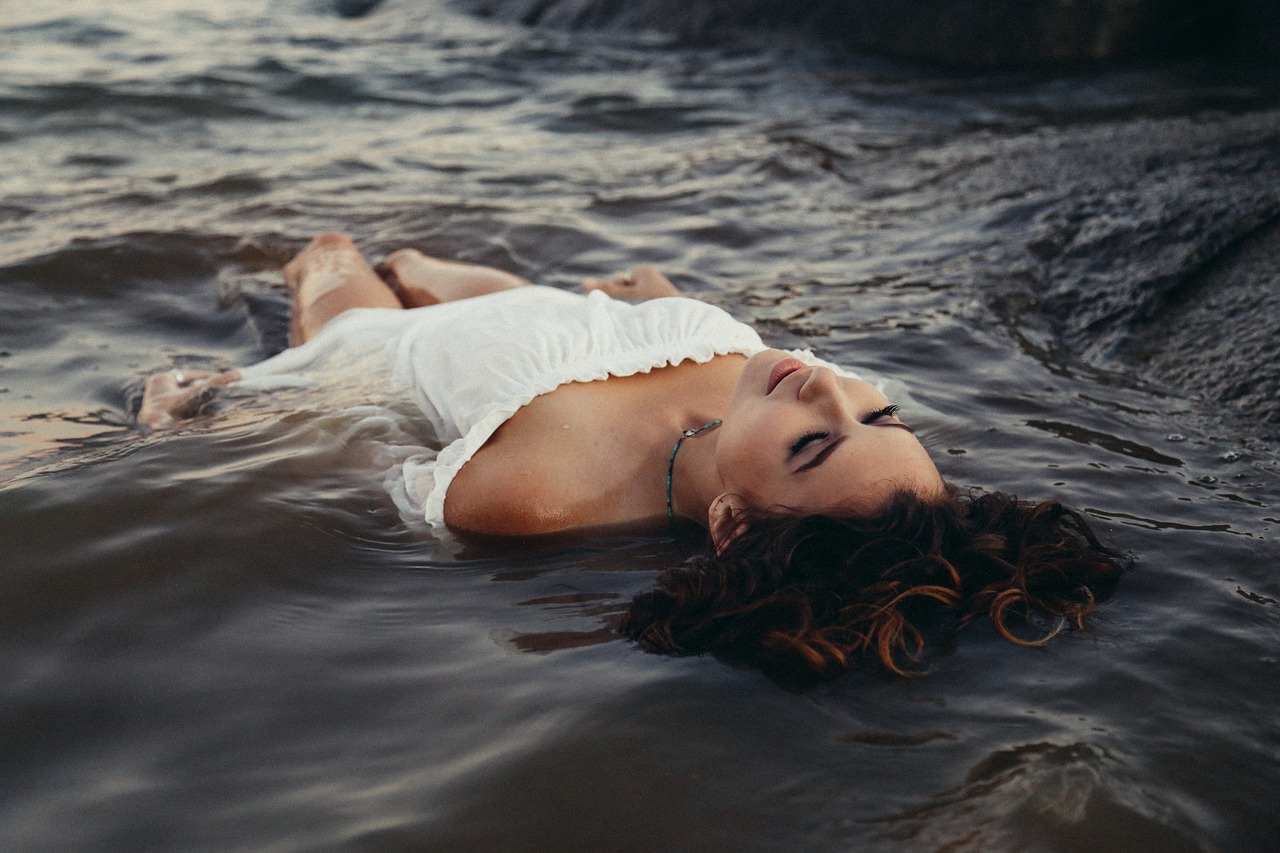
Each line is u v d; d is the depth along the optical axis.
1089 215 4.96
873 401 2.64
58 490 2.73
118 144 6.40
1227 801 1.86
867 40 9.46
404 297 4.37
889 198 5.73
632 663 2.22
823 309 4.32
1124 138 6.12
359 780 1.89
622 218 5.42
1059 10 8.80
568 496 2.83
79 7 9.93
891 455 2.52
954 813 1.81
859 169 6.26
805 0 9.66
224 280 4.69
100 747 1.97
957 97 7.96
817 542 2.45
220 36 9.38
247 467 2.91
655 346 3.15
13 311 4.23
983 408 3.47
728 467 2.61
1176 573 2.53
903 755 1.95
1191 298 4.18
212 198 5.53
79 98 7.05
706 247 5.07
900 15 9.27
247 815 1.81
